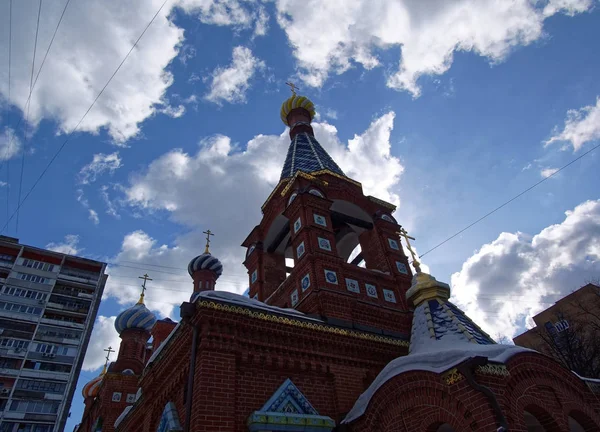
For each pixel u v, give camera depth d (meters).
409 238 14.84
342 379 11.50
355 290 14.66
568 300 36.56
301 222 15.46
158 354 12.53
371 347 12.52
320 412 10.70
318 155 21.02
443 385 8.65
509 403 8.34
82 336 48.12
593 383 10.53
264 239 18.58
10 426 39.59
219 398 9.27
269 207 18.66
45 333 46.78
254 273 17.97
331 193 17.88
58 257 53.34
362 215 18.73
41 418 41.03
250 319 10.78
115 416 24.69
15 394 41.47
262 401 10.07
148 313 30.08
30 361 44.09
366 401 10.09
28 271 50.81
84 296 51.72
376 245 17.73
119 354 28.53
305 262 14.38
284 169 20.89
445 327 11.25
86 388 33.78
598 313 34.28
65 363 45.47
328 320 12.67
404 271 16.72
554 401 9.31
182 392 10.76
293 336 11.33
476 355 8.47
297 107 26.92
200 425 8.70
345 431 10.12
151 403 13.02
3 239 53.72
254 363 10.45
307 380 11.10
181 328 10.91
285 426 9.59
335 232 19.45
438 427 9.03
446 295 12.80
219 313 10.34
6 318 46.28
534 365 9.41
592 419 9.76
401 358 10.20
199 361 9.72
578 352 28.75
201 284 23.66
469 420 8.04
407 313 15.19
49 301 49.69
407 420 9.18
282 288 15.46
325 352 11.68
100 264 55.19
